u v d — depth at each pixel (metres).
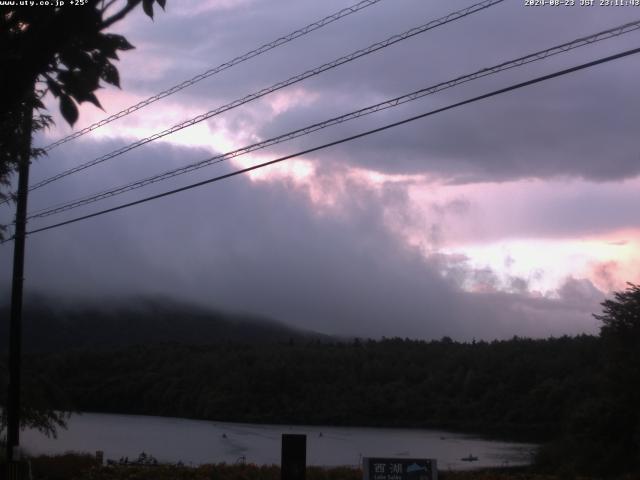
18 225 20.44
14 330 20.86
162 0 4.47
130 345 133.38
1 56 4.05
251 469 22.80
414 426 106.00
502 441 81.69
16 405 20.53
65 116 4.49
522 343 114.75
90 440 70.50
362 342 137.12
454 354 123.06
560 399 94.94
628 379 39.97
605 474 37.66
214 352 126.75
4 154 9.13
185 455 59.66
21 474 17.94
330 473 22.66
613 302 42.34
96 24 4.18
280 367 118.88
